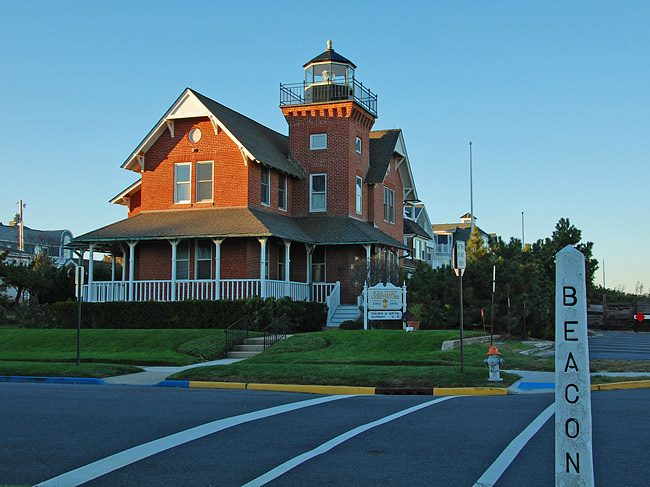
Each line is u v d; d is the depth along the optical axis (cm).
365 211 3684
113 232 3073
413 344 2167
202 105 3111
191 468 834
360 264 2992
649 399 1328
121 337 2508
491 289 2861
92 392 1546
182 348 2312
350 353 2111
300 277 3334
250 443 968
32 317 3088
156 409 1269
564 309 505
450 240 7619
